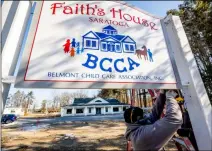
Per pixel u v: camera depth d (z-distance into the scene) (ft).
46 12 5.34
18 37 4.99
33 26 5.00
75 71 4.79
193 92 5.38
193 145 5.98
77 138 42.45
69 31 5.26
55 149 33.42
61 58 4.82
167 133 4.06
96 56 5.17
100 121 73.92
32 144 37.63
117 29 5.86
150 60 5.73
